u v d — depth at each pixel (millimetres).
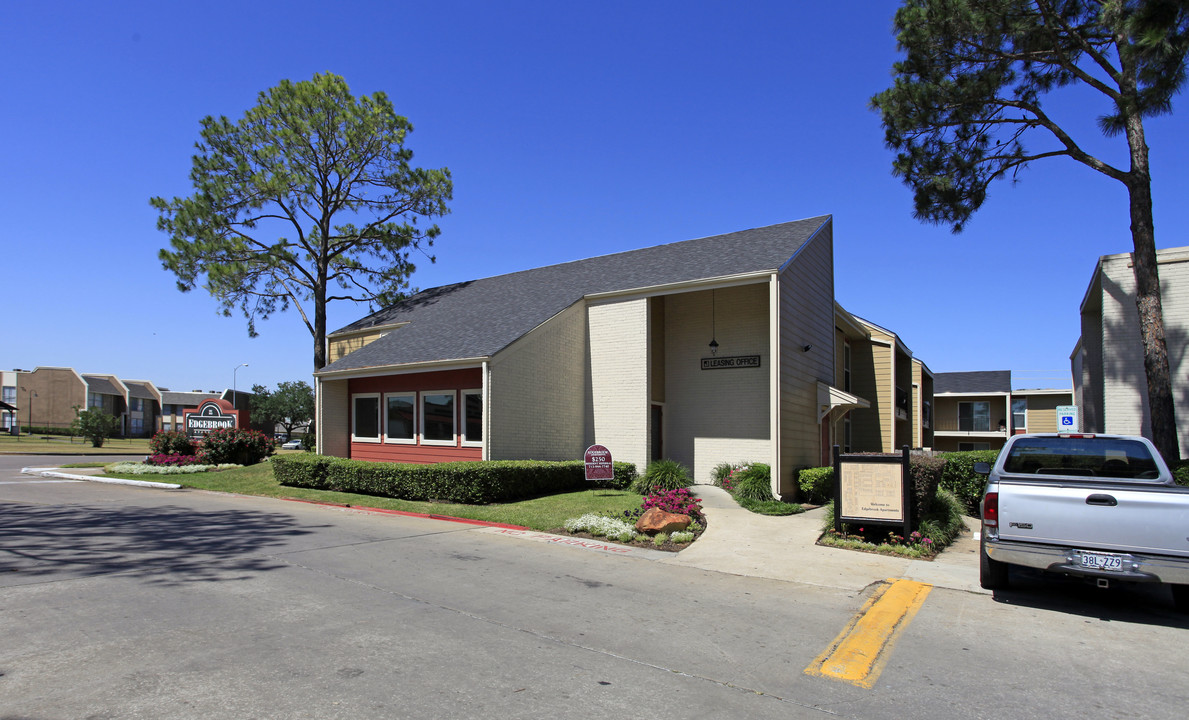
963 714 4195
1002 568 7168
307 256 27422
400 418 18516
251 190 25266
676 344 18766
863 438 24312
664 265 18781
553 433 16984
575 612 6285
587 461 14344
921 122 15008
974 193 15008
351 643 5227
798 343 16891
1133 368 15328
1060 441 7645
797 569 8305
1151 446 7250
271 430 68000
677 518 10359
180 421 78438
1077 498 6484
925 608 6652
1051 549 6555
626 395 17219
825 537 10086
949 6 13852
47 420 64875
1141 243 13102
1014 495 6777
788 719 4062
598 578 7730
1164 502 6152
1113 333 15625
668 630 5805
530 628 5750
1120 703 4398
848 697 4438
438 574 7699
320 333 26906
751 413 17391
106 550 8789
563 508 12648
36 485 18250
